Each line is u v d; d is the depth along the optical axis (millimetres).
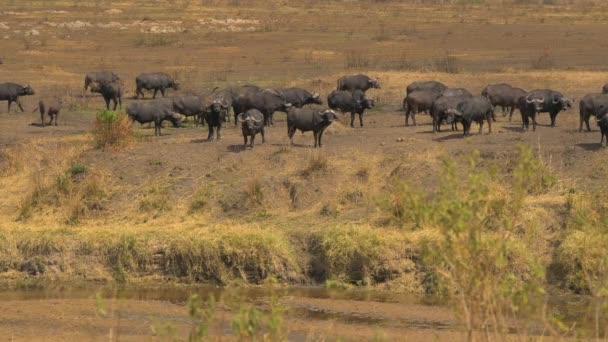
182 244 54969
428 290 51969
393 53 133500
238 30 167625
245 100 79812
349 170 63750
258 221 59938
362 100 81062
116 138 70125
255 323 29594
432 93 79625
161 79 101375
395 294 51875
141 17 187625
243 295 51469
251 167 65688
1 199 64500
